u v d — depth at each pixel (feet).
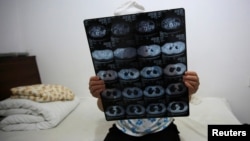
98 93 2.81
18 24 5.97
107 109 2.89
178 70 2.58
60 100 4.83
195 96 5.19
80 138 3.59
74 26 5.72
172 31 2.41
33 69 5.93
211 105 4.74
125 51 2.57
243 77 5.20
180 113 2.78
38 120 4.12
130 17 2.42
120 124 3.17
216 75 5.31
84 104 5.47
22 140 3.65
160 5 5.16
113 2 5.40
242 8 4.85
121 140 2.97
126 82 2.72
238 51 5.08
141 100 2.78
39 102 4.42
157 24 2.41
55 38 5.90
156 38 2.47
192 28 5.16
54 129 4.02
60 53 5.97
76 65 5.96
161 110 2.80
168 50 2.50
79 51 5.85
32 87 4.67
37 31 5.94
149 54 2.56
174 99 2.72
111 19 2.45
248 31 4.93
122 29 2.48
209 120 3.90
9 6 5.80
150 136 3.00
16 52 5.94
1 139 3.74
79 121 4.37
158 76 2.64
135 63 2.62
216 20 5.01
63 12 5.70
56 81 6.19
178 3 5.09
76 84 6.10
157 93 2.72
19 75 5.30
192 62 5.33
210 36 5.12
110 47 2.57
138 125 3.05
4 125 4.14
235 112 5.46
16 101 4.22
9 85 4.93
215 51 5.17
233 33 5.00
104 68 2.68
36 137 3.73
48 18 5.81
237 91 5.31
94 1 5.49
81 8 5.59
